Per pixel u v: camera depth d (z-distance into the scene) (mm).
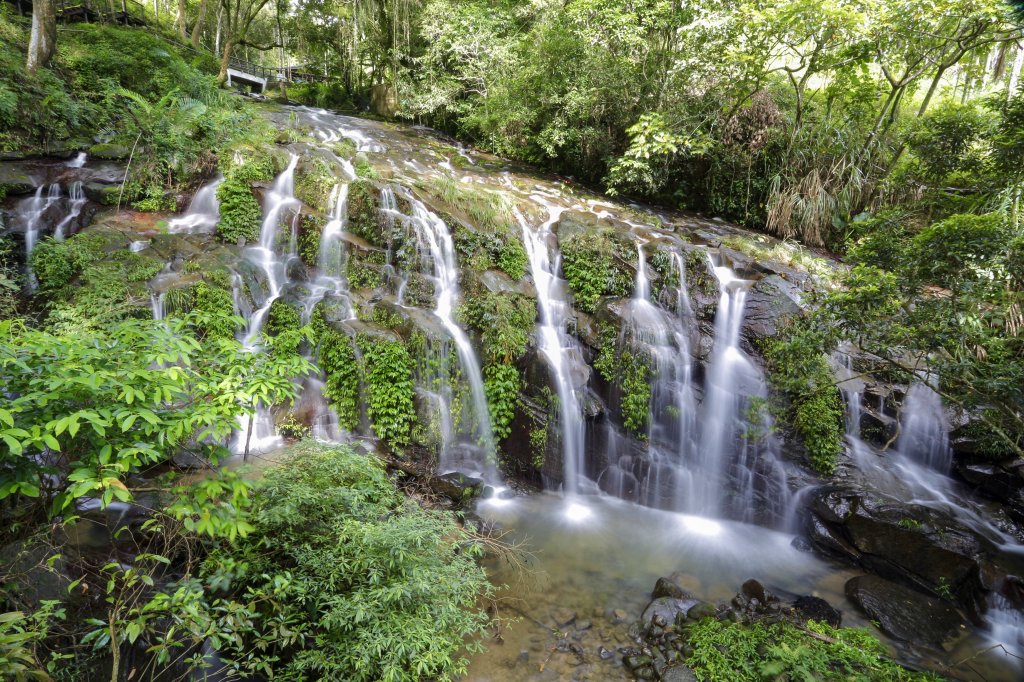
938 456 7582
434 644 3547
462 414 7359
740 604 5129
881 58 11211
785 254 10430
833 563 6258
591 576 5633
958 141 9828
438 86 18391
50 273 7496
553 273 9258
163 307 7152
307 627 3738
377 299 8078
